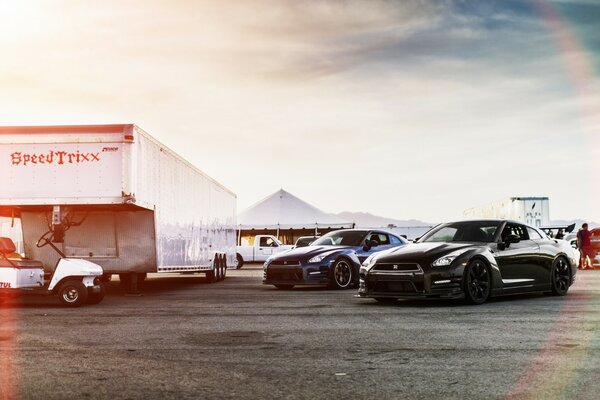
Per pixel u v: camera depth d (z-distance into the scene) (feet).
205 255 54.34
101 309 30.86
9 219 42.37
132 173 34.22
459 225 34.42
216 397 13.01
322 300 34.17
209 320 25.79
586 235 78.38
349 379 14.55
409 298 31.60
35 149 34.45
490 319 24.90
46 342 20.27
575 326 22.81
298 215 124.36
